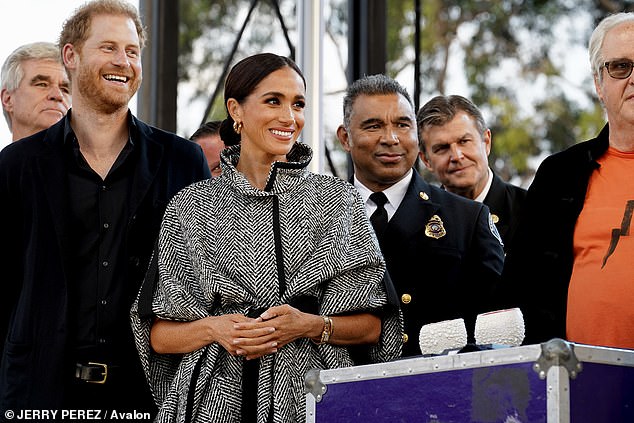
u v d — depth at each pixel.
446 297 6.30
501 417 4.31
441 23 16.56
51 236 5.87
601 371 4.25
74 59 6.13
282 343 5.21
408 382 4.61
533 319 5.67
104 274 5.88
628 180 5.61
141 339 5.48
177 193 5.70
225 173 5.63
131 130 6.12
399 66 14.78
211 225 5.48
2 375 5.80
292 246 5.39
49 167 6.00
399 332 5.50
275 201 5.49
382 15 10.27
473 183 7.32
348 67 10.30
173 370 5.55
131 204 5.94
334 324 5.30
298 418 5.20
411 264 6.34
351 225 5.50
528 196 5.83
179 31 9.73
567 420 4.17
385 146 6.59
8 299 5.99
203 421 5.19
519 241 5.79
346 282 5.39
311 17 9.34
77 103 6.11
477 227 6.47
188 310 5.34
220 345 5.29
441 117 7.39
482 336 4.89
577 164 5.73
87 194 5.98
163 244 5.54
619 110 5.57
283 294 5.33
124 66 6.07
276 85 5.67
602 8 16.20
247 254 5.37
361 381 4.76
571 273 5.58
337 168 10.36
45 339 5.75
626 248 5.43
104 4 6.17
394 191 6.62
